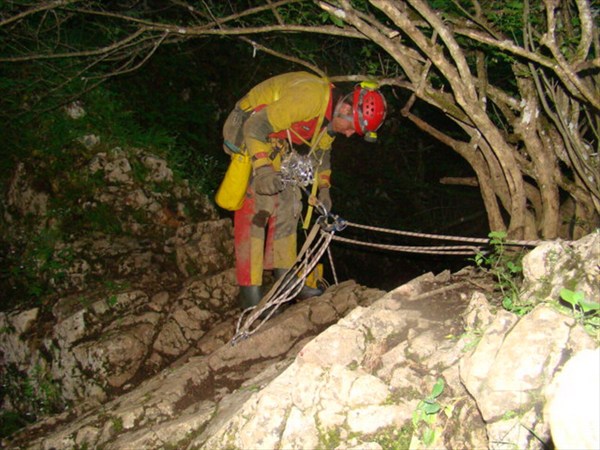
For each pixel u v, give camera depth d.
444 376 2.72
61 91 6.64
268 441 2.79
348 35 4.07
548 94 3.93
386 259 8.39
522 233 3.98
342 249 8.27
